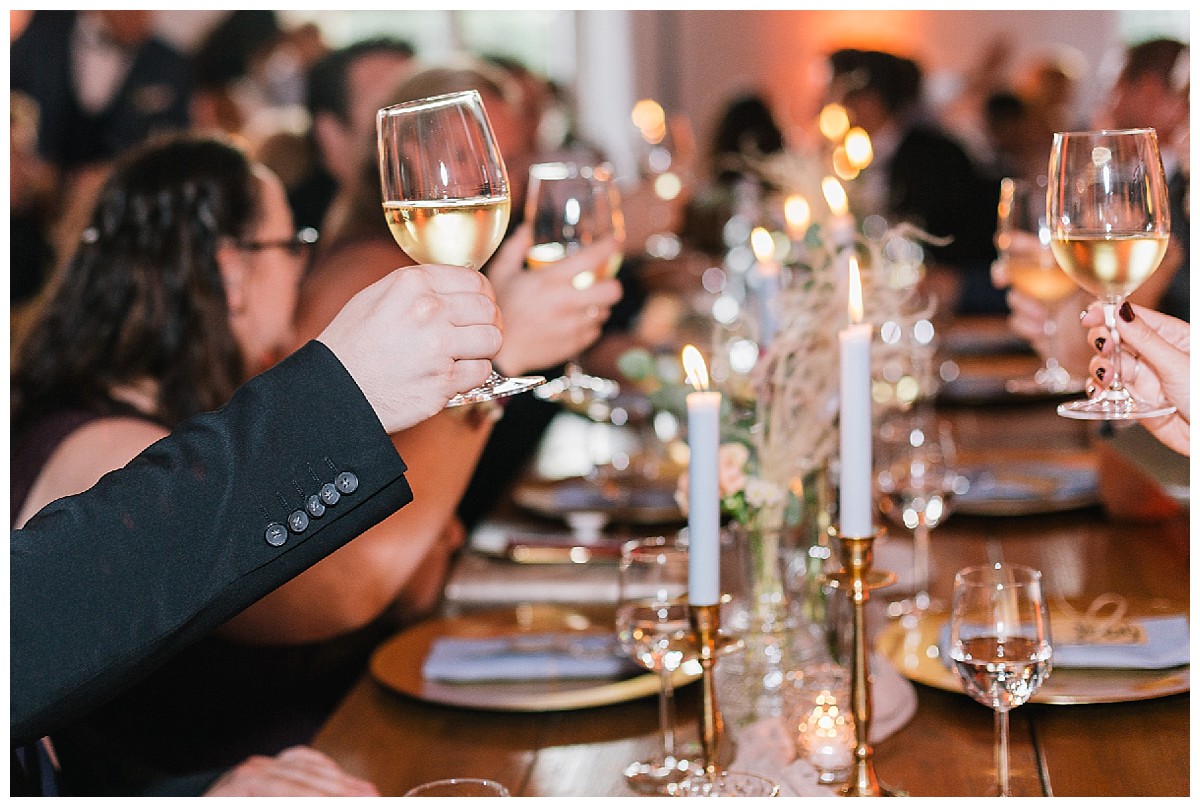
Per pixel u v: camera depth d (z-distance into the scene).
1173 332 1.39
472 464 1.93
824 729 1.31
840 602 1.47
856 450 1.23
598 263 2.04
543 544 2.09
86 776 1.75
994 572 1.21
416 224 1.17
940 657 1.56
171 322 1.83
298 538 1.04
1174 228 2.51
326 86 3.53
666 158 4.74
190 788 1.42
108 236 1.84
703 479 1.18
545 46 8.42
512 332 2.02
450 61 3.26
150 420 1.78
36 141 4.91
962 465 2.46
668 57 9.21
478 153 1.17
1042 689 1.45
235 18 5.68
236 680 1.88
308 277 2.45
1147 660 1.49
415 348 1.04
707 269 4.27
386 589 1.87
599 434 2.80
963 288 4.52
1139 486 2.13
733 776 1.21
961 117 9.08
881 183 5.21
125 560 1.02
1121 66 2.97
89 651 1.02
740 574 1.47
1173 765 1.31
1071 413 1.28
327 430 1.04
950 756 1.35
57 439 1.75
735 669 1.46
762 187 4.47
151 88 5.47
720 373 1.64
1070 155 1.31
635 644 1.35
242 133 5.53
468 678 1.59
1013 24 9.24
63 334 1.81
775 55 9.43
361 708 1.56
